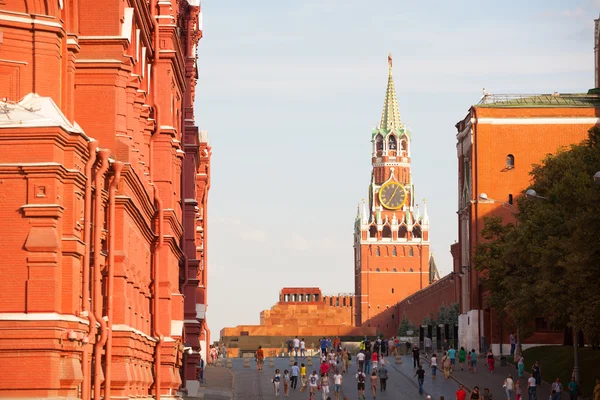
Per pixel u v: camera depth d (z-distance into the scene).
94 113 46.31
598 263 83.38
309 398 108.12
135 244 51.38
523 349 151.12
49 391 37.62
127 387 47.69
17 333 37.41
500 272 127.88
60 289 38.47
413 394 109.12
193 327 88.88
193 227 86.25
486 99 163.75
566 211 99.81
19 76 40.31
